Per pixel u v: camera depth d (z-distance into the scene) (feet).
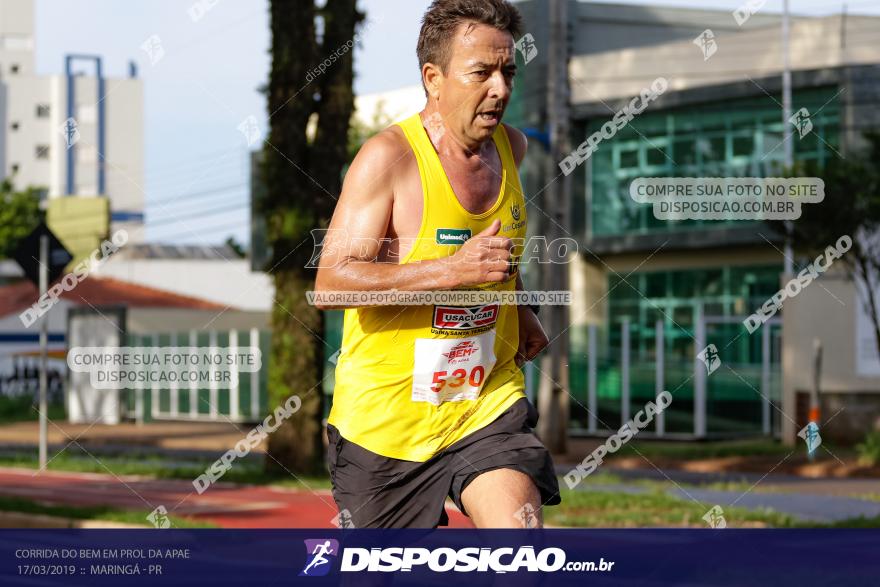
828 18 198.18
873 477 119.75
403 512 24.32
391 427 23.89
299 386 114.93
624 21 247.29
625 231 219.41
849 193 125.29
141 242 371.15
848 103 187.01
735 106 202.39
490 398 24.30
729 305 210.59
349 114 114.62
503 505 22.39
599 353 194.80
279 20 113.09
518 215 24.40
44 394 126.00
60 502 91.76
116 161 492.54
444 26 23.02
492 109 22.95
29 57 596.29
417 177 23.08
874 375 152.66
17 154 506.07
